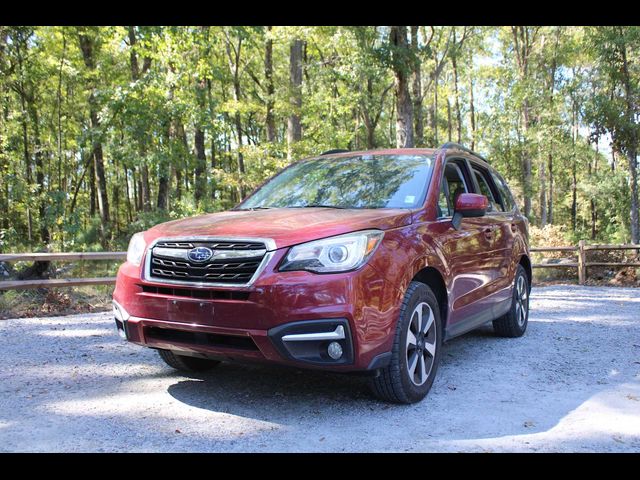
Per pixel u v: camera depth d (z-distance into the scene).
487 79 39.44
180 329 3.44
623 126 19.89
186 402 3.80
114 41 18.48
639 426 3.40
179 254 3.52
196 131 23.80
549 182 41.81
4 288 7.71
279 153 22.39
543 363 5.05
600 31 20.22
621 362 5.11
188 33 17.52
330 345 3.24
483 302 5.05
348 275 3.27
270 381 4.31
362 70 16.17
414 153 4.88
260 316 3.20
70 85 23.44
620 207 34.72
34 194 20.69
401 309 3.59
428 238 3.98
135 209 44.72
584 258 13.73
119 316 3.80
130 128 17.39
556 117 29.41
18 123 23.61
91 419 3.45
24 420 3.43
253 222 3.61
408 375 3.66
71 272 11.65
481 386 4.27
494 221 5.43
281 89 23.00
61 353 5.30
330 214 3.78
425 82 37.88
